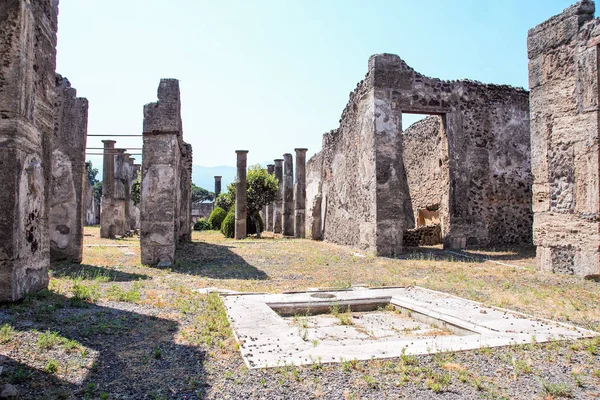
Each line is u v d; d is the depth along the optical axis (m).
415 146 19.36
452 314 5.61
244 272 9.80
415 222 19.36
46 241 6.23
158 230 10.76
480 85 14.91
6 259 5.16
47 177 6.29
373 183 13.38
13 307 4.99
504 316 5.51
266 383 3.36
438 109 14.31
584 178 8.73
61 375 3.40
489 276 9.03
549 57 9.55
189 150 18.47
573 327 4.95
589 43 8.71
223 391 3.24
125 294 6.47
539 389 3.31
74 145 10.73
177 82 11.16
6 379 3.20
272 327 4.95
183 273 9.50
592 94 8.62
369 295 6.94
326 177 19.92
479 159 14.75
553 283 8.18
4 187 5.18
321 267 10.64
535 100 9.87
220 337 4.56
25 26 5.48
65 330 4.42
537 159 9.78
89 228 31.66
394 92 13.75
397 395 3.18
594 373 3.60
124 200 25.34
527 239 15.16
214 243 17.92
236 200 23.17
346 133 16.69
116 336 4.43
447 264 10.91
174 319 5.22
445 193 14.55
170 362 3.81
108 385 3.30
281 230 29.64
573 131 8.98
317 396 3.16
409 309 6.18
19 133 5.32
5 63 5.30
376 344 4.34
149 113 10.97
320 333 5.17
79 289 6.29
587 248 8.62
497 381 3.44
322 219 20.61
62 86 10.76
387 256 12.80
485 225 14.68
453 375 3.55
